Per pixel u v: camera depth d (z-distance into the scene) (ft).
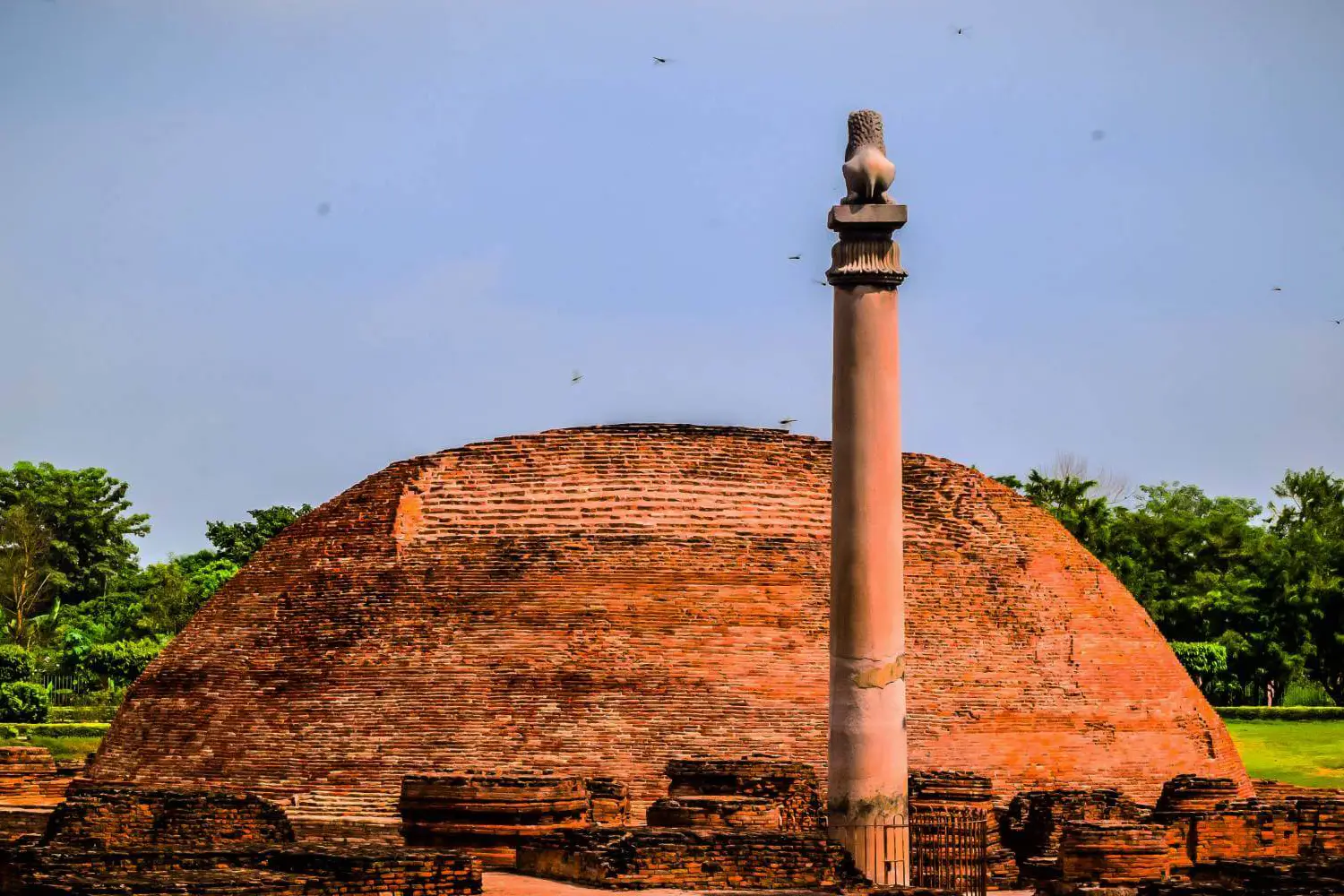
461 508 391.86
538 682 364.17
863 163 269.44
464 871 249.14
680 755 356.59
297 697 374.84
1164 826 319.47
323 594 389.60
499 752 357.41
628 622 370.12
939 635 384.27
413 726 363.15
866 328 267.80
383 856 246.88
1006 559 404.16
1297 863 267.39
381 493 402.72
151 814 305.12
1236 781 412.98
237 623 399.24
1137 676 402.93
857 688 265.34
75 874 233.55
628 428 401.70
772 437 405.18
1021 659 389.39
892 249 269.44
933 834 287.07
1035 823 348.38
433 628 374.84
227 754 374.22
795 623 374.84
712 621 371.76
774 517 388.37
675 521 383.65
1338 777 574.56
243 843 294.46
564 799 320.09
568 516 384.88
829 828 268.00
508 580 377.71
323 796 358.84
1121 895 276.41
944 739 371.76
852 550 266.57
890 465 267.39
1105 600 413.39
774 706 363.56
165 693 396.98
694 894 262.67
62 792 399.24
